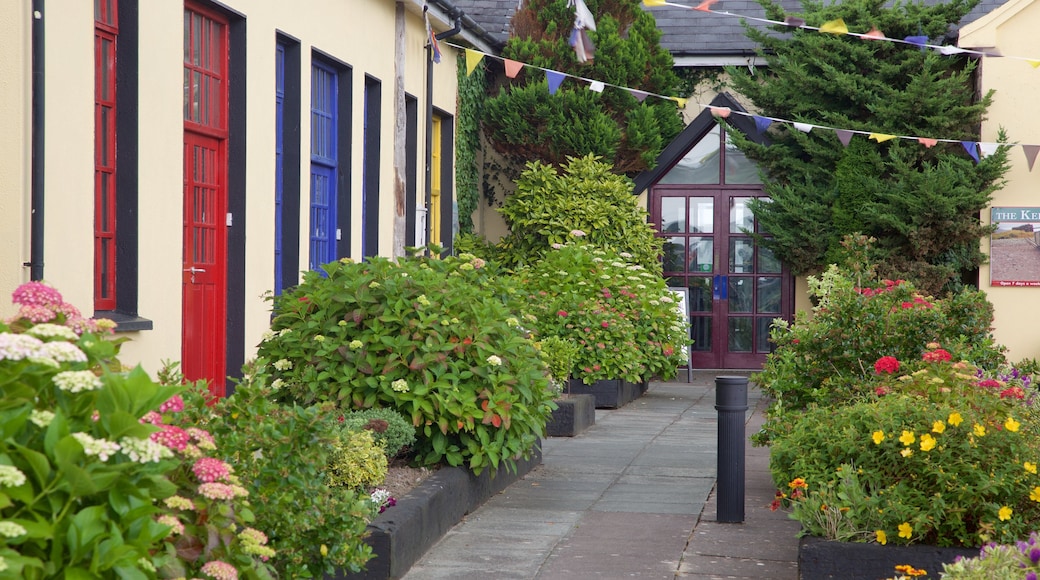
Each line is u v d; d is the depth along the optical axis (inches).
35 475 87.1
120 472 91.9
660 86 628.7
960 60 592.7
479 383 265.3
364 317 270.1
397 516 207.5
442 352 263.1
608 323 476.4
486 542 232.7
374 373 260.4
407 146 523.2
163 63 290.7
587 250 522.3
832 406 249.0
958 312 304.0
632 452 358.0
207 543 112.5
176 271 298.5
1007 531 184.9
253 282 350.0
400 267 283.4
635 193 652.1
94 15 267.1
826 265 599.2
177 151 299.0
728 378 253.9
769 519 256.4
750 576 208.1
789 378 299.7
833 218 594.6
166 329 293.4
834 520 195.8
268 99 358.9
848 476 197.9
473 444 260.7
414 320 262.7
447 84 575.5
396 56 486.3
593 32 605.9
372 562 196.2
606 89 612.1
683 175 658.8
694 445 374.0
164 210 291.7
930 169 556.7
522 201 601.3
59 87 242.4
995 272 573.6
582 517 258.2
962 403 205.5
